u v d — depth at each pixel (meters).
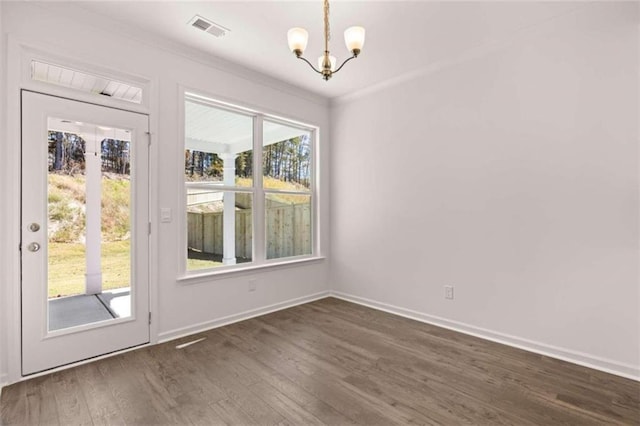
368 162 3.96
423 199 3.44
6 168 2.17
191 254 3.17
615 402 1.98
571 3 2.35
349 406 1.94
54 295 2.38
